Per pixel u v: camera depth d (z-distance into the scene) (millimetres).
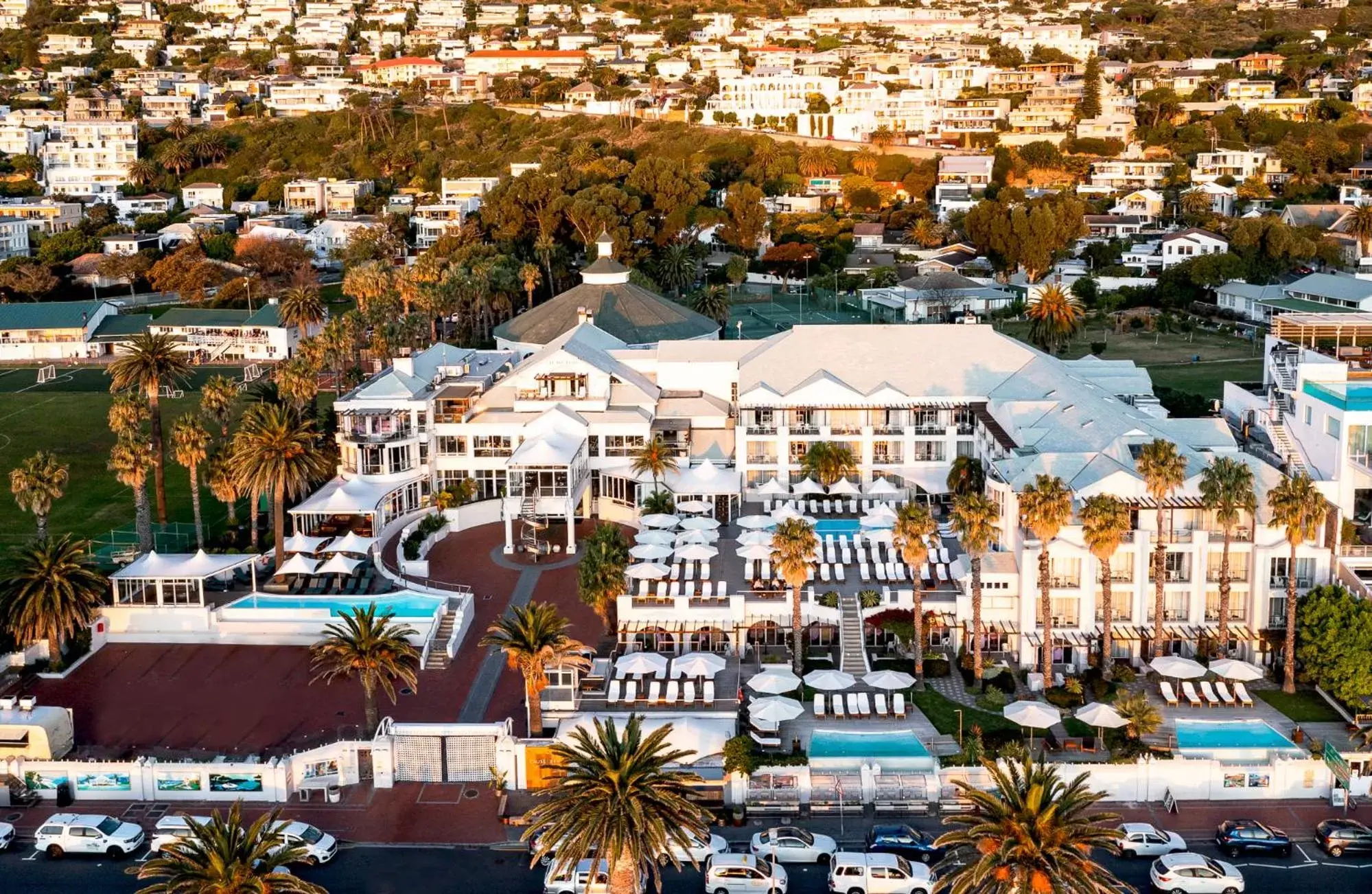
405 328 183000
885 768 81188
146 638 106125
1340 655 89500
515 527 130250
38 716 85500
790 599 100812
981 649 95438
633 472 127875
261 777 81750
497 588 114125
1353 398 105188
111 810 80875
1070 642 96875
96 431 169500
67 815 77938
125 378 125625
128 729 90500
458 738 83625
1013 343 138875
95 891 71625
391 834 77688
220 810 80562
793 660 97438
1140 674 96375
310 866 73500
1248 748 82250
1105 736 86625
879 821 78688
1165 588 98562
